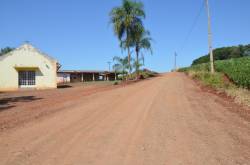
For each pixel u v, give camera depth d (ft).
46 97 57.93
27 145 21.30
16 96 64.75
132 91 62.13
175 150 19.92
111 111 35.86
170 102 42.86
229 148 20.26
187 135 23.79
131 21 108.47
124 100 46.50
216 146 20.75
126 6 108.37
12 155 19.06
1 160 18.12
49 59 98.63
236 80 71.77
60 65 112.27
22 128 26.89
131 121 29.45
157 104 40.96
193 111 35.04
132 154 19.12
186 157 18.49
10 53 95.45
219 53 262.47
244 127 26.48
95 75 200.95
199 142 21.77
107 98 50.01
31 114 34.47
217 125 27.37
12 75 95.09
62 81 180.14
